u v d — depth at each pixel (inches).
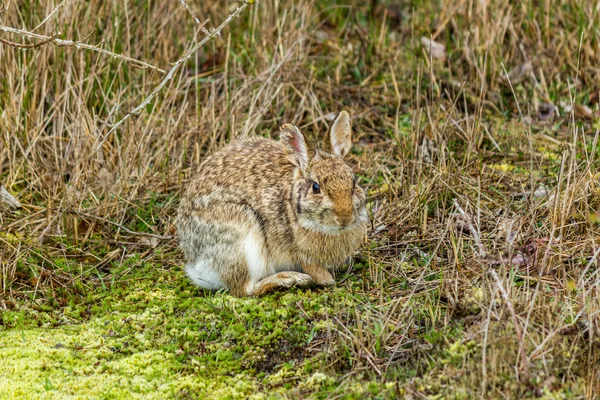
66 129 514.6
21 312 391.5
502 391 301.9
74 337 370.3
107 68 522.6
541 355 309.4
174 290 406.0
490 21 573.3
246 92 539.5
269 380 332.2
